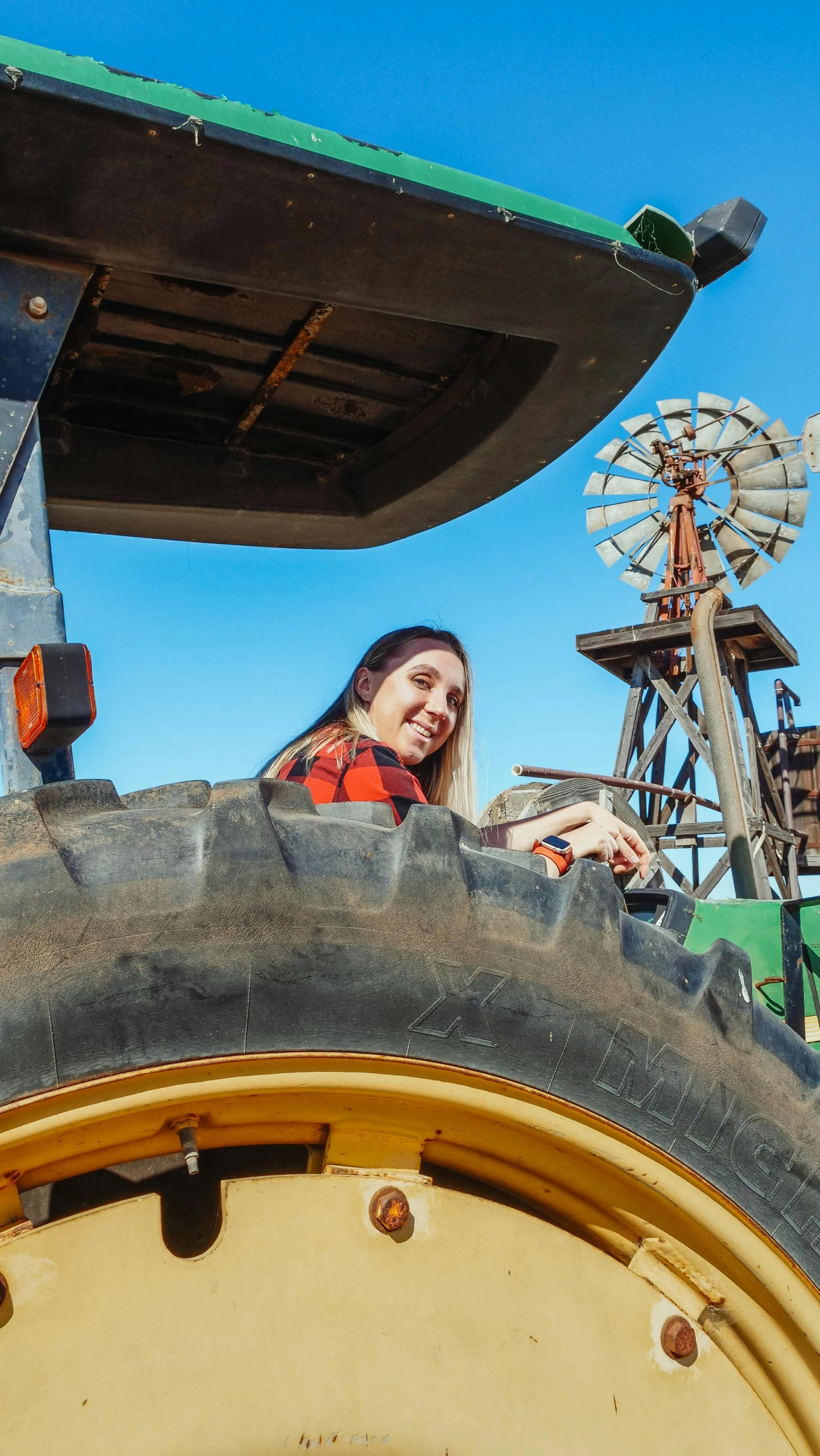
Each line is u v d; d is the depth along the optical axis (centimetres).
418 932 133
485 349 244
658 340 212
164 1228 138
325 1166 134
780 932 308
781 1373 145
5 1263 112
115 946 119
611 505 1870
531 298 193
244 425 266
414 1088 131
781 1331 145
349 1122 134
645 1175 141
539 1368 129
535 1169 145
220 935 123
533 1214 148
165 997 120
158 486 270
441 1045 132
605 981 142
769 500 1753
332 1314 122
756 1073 149
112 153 148
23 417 158
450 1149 142
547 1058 137
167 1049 119
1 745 151
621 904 150
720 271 220
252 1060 123
